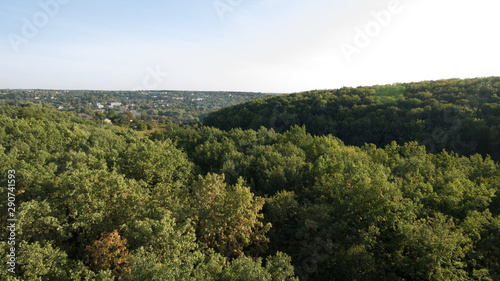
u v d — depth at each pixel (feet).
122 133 200.64
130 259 44.55
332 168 104.83
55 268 45.24
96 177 64.80
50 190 66.80
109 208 61.36
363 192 68.39
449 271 50.14
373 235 59.00
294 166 111.96
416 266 53.16
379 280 55.16
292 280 44.75
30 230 50.31
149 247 46.73
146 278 35.63
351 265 54.80
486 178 104.73
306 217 72.79
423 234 54.90
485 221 65.10
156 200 65.72
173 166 110.42
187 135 208.03
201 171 136.05
